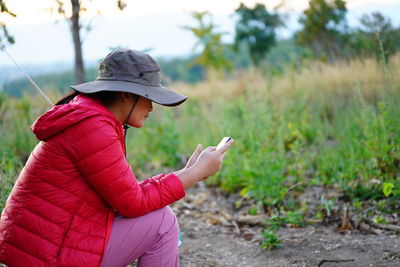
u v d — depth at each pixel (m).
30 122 5.48
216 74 14.83
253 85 9.70
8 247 1.92
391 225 3.25
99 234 1.96
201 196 4.47
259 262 3.00
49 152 1.90
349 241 3.14
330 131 5.67
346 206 3.62
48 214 1.89
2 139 5.27
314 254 3.00
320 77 7.20
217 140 5.27
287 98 6.71
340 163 4.18
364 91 6.09
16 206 1.93
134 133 6.53
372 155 3.99
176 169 5.59
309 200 3.90
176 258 2.18
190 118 7.20
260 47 15.98
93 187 1.93
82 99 1.99
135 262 2.96
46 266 1.87
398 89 4.55
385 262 2.77
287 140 5.32
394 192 3.51
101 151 1.87
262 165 4.00
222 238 3.50
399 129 3.95
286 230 3.46
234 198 4.36
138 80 2.03
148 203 2.01
